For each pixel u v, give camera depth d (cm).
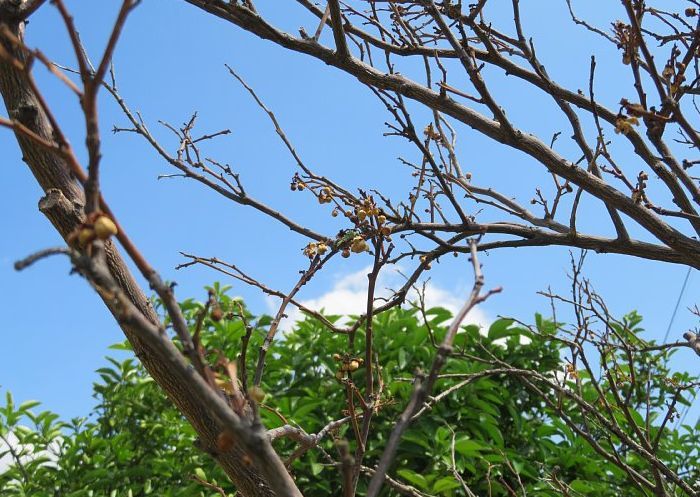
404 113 279
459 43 295
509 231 299
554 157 286
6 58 107
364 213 261
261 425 121
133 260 117
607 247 297
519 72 305
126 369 523
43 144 110
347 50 295
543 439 454
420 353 465
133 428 501
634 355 459
